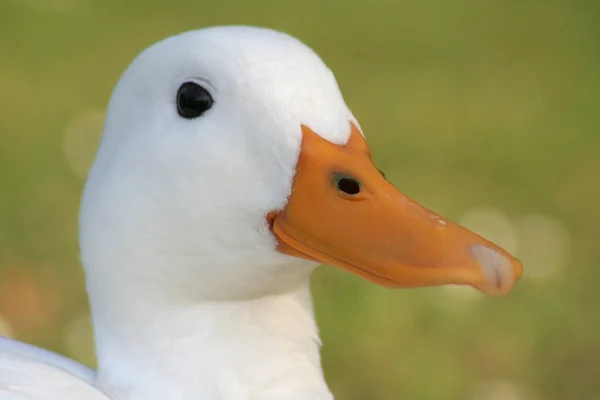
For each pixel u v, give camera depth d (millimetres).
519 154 2477
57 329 1664
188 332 1280
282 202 1264
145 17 3053
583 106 2820
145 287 1279
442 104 2732
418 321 1759
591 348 1785
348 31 3199
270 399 1281
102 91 2549
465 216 2166
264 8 3266
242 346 1282
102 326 1290
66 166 2123
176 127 1271
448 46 3174
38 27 2881
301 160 1262
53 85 2549
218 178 1267
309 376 1289
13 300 1723
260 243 1270
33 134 2264
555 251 2084
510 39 3270
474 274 1241
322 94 1266
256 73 1264
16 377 1281
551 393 1683
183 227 1271
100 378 1291
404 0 3494
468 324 1780
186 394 1280
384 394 1620
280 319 1287
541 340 1786
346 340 1691
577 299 1927
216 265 1273
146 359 1283
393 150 2436
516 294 1894
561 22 3402
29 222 1914
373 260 1254
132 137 1278
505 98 2828
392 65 2996
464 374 1683
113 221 1278
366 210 1258
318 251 1260
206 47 1269
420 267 1248
